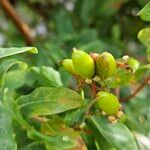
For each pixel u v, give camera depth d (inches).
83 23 8.9
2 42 8.7
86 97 4.5
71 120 4.4
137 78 5.2
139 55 8.4
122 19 8.7
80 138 4.7
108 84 4.2
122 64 4.3
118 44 8.5
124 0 8.4
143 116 6.9
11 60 4.4
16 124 4.6
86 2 8.9
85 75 4.2
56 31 8.8
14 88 5.4
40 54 7.2
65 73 5.9
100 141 4.5
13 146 4.1
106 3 8.7
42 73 5.1
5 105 4.4
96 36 8.2
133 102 6.9
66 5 9.5
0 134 4.1
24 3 9.8
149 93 7.7
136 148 4.4
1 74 4.4
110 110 4.2
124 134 4.5
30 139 4.8
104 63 4.1
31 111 4.4
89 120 4.5
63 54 7.4
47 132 4.4
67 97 4.3
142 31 5.3
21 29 8.4
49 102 4.3
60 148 4.6
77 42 8.1
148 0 6.4
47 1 9.6
